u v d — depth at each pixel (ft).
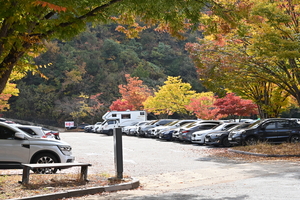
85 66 280.10
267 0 53.47
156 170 43.29
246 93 84.94
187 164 48.34
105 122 146.41
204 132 80.38
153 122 123.24
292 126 70.38
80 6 27.63
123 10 32.58
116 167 33.22
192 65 308.60
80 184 30.71
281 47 53.36
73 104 244.63
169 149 71.61
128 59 303.07
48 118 258.57
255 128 69.00
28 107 256.52
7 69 29.37
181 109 163.22
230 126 79.46
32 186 28.71
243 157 53.62
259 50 54.70
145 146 79.71
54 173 38.50
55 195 26.40
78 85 266.16
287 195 24.52
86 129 189.16
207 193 27.02
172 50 331.98
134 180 32.81
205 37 66.80
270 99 82.79
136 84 195.93
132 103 191.31
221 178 35.58
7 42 27.91
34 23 28.12
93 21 32.60
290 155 51.49
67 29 29.09
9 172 39.63
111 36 333.42
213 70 62.90
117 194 28.35
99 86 273.75
